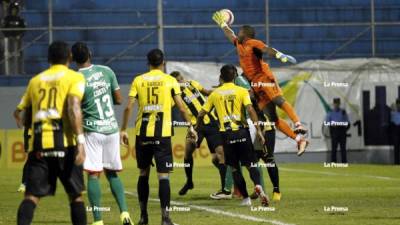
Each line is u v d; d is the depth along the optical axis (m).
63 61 16.27
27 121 16.67
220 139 29.62
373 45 53.06
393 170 45.91
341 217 22.59
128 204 27.42
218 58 54.09
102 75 20.50
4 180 39.84
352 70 52.75
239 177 26.11
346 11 57.16
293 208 25.19
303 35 55.88
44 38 54.75
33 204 15.74
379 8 57.31
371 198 28.64
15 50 53.56
